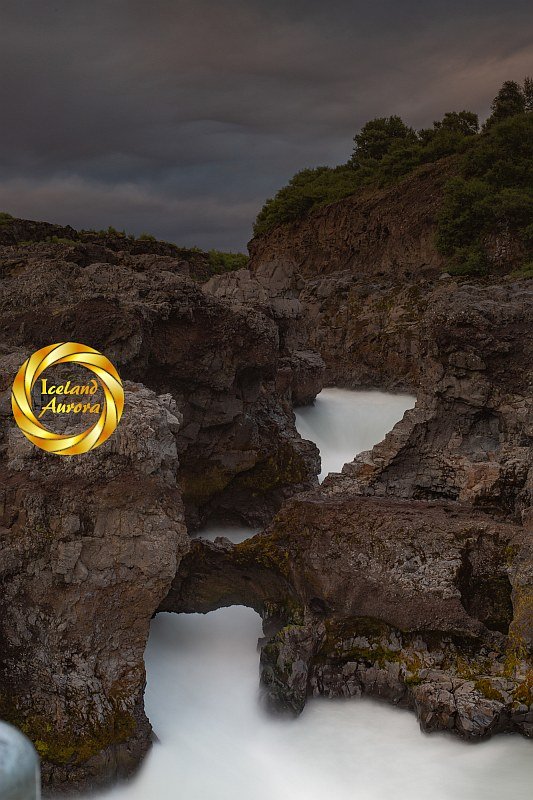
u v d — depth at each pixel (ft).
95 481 55.72
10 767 6.23
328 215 278.26
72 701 52.80
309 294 220.43
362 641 63.21
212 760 58.23
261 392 116.16
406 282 219.20
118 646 54.90
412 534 65.05
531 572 61.52
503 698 57.36
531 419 79.51
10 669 53.47
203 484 106.01
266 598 70.08
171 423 59.67
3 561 53.98
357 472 83.87
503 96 298.35
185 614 75.77
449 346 82.02
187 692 65.77
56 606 54.03
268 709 61.46
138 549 54.75
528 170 234.79
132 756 53.72
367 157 316.60
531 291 91.50
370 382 195.52
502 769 55.11
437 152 270.87
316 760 57.88
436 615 61.72
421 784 54.90
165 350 97.25
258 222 319.06
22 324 90.79
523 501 73.72
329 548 66.23
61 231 218.59
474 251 223.30
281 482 110.63
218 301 103.76
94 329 88.94
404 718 60.44
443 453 82.38
